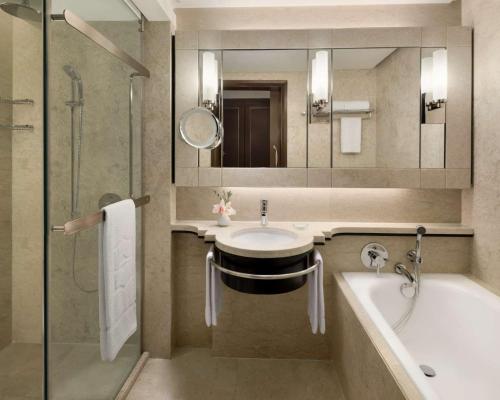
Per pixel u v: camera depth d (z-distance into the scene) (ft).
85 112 5.38
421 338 7.11
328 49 7.66
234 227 7.55
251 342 7.89
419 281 7.05
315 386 6.85
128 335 6.14
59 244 4.97
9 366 4.36
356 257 7.73
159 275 7.64
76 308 5.31
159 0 6.72
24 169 4.27
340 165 7.77
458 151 7.55
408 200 8.17
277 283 6.07
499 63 6.58
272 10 8.06
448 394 5.87
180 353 7.98
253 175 7.75
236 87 7.75
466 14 7.65
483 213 7.15
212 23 8.09
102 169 5.87
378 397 4.64
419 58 7.58
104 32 5.85
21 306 4.33
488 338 6.12
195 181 7.74
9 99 4.22
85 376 5.57
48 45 4.10
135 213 6.95
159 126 7.49
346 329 6.37
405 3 7.87
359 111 7.71
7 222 4.29
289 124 7.79
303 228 7.41
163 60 7.43
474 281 7.18
